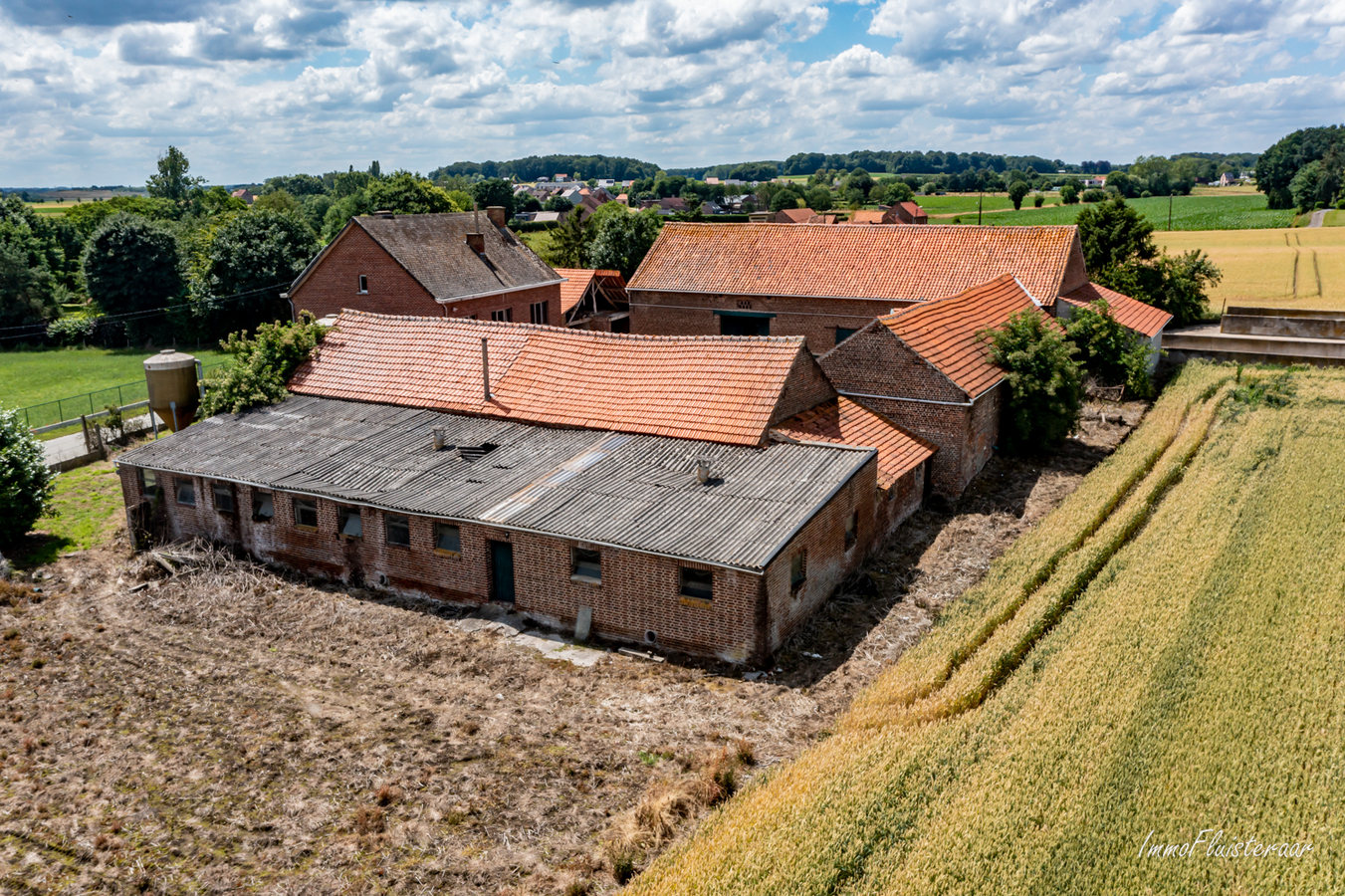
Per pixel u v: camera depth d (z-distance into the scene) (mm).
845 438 28531
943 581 25188
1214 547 24047
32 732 18844
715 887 13070
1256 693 17328
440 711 19359
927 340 32344
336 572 26266
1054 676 18125
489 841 15281
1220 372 44562
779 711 19031
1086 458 35375
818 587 23375
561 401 29719
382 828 15648
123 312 79750
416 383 32312
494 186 153000
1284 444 32656
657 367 29641
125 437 40312
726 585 20625
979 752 15930
